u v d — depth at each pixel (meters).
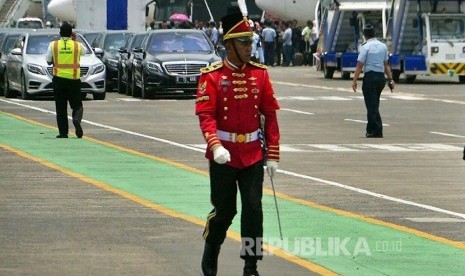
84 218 25.52
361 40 97.00
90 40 87.25
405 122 53.28
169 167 35.41
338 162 37.31
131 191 30.00
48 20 158.38
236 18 18.48
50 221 25.08
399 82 89.56
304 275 19.55
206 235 19.03
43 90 67.94
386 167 36.03
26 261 20.61
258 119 18.70
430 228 24.66
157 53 71.25
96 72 68.69
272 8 140.00
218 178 18.58
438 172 34.81
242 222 18.72
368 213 26.67
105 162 36.66
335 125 51.53
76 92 44.31
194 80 69.88
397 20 87.38
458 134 47.53
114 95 75.19
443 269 20.20
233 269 19.98
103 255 21.19
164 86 69.69
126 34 83.69
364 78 45.81
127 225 24.58
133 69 72.62
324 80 94.62
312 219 25.66
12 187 30.69
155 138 44.88
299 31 130.75
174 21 121.44
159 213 26.27
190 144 42.59
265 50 129.50
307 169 35.34
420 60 85.69
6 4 159.62
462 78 88.44
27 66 68.06
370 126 45.97
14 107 61.97
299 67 126.50
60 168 34.97
